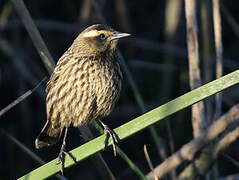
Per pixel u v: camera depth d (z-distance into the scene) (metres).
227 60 13.00
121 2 13.39
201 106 8.95
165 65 12.34
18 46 13.14
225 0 13.53
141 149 12.66
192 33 8.88
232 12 13.71
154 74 12.86
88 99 8.25
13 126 12.96
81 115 8.36
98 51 8.33
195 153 8.97
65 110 8.41
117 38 8.41
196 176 9.09
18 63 12.69
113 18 13.59
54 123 8.64
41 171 6.66
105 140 6.84
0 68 12.91
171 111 6.34
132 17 14.05
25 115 12.94
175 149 11.97
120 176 12.30
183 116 12.25
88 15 13.31
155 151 12.52
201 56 12.24
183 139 12.09
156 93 12.84
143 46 13.23
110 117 12.95
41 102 13.13
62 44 13.49
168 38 12.44
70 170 12.80
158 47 13.11
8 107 7.16
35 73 13.20
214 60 11.41
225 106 12.46
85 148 6.79
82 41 8.42
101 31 8.40
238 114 8.65
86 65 8.22
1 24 12.68
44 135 8.75
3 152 12.77
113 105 8.50
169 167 8.92
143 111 8.52
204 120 8.96
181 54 12.59
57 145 13.12
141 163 12.48
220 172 11.95
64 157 6.87
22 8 7.94
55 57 13.39
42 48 8.11
